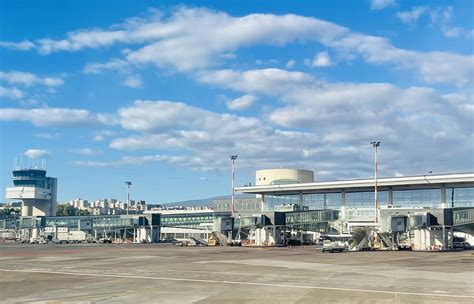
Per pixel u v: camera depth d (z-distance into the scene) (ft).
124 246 478.18
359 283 143.95
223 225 486.79
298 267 204.54
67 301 110.32
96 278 161.38
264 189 586.45
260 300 109.60
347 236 402.93
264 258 268.41
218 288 132.87
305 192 568.82
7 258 270.26
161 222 639.76
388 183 494.18
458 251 360.48
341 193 542.98
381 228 385.29
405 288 131.34
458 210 385.50
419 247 381.19
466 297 114.11
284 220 478.59
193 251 354.33
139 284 143.54
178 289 131.03
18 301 111.14
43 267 207.41
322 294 119.44
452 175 460.96
